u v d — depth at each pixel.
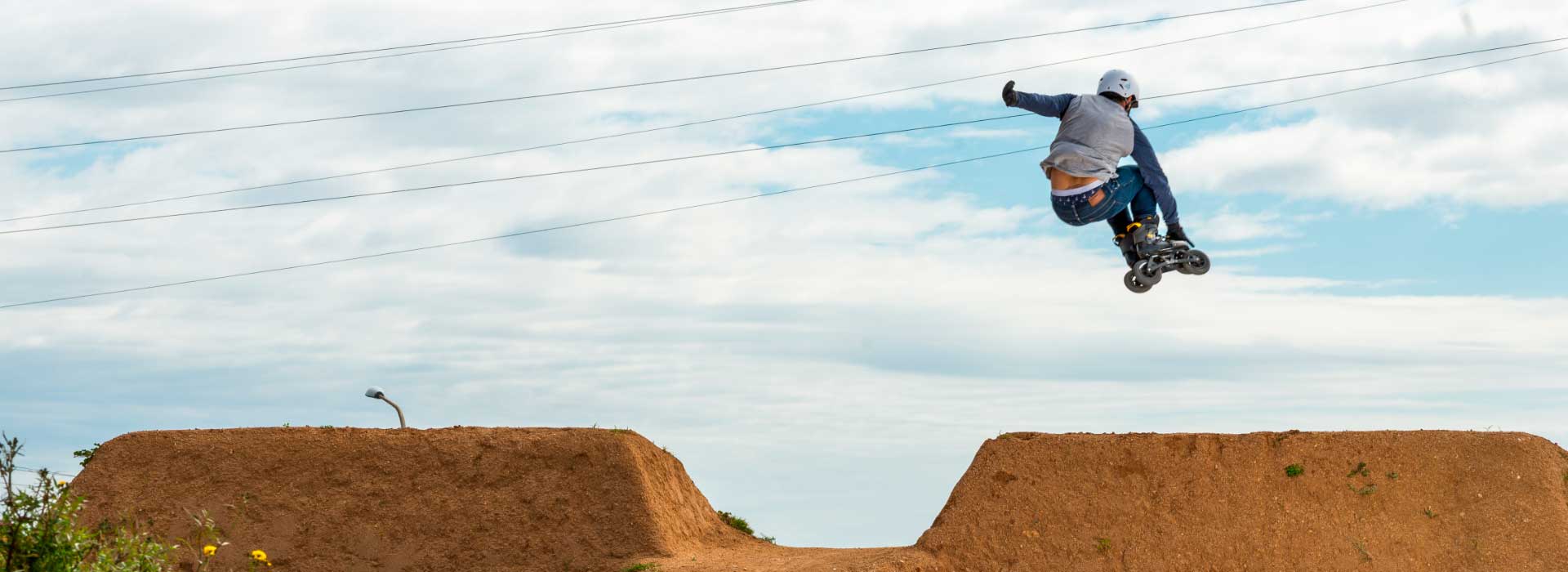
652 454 14.81
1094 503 12.41
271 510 13.80
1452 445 12.88
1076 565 11.88
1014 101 10.21
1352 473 12.64
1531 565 11.66
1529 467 12.52
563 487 13.81
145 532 13.43
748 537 15.34
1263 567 11.85
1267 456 12.81
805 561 12.49
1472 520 12.18
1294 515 12.26
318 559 13.25
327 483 14.09
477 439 14.55
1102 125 10.02
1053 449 13.05
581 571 12.80
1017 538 12.15
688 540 14.02
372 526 13.55
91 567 8.38
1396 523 12.19
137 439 14.85
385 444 14.55
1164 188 10.40
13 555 7.94
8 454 7.98
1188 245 10.45
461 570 13.01
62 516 8.28
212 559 13.15
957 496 12.74
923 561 11.86
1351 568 11.84
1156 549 11.98
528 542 13.23
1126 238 10.73
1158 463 12.77
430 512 13.68
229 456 14.46
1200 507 12.32
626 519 13.37
